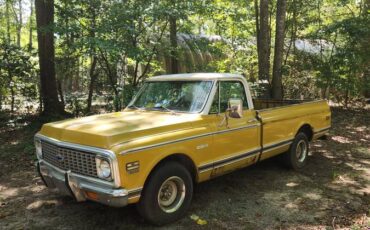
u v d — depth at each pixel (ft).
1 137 32.73
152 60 35.35
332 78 48.67
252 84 34.50
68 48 32.78
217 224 15.28
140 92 19.71
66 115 39.99
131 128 14.35
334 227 15.02
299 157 23.22
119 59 31.42
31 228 15.07
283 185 20.11
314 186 19.98
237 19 44.47
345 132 34.96
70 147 14.21
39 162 16.42
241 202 17.65
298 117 22.36
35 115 40.57
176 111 17.30
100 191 13.29
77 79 42.34
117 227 14.98
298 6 48.08
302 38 49.62
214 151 16.78
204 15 36.06
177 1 30.81
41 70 40.57
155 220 14.64
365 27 44.57
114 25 28.58
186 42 36.83
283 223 15.42
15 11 81.82
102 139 13.41
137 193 13.65
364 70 49.44
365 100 54.60
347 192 19.10
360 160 25.43
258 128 19.24
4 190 19.56
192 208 16.85
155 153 14.17
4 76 38.88
